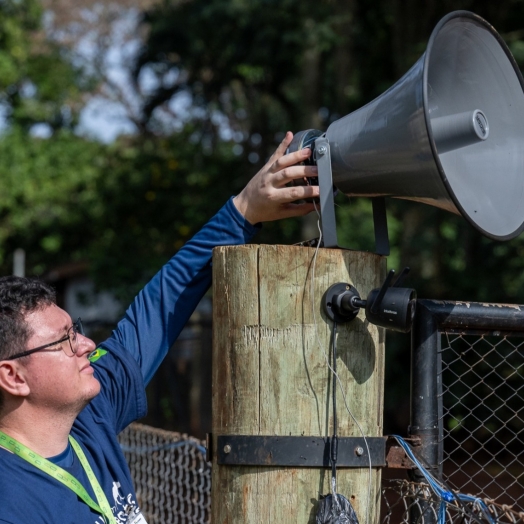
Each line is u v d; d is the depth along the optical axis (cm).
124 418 322
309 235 1324
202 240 325
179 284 329
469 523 293
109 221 1775
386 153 271
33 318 273
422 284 1283
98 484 285
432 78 296
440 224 1312
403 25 1322
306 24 1320
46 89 2286
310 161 296
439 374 318
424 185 268
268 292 282
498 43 301
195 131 1844
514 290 1266
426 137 255
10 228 2227
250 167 1709
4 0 2019
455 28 288
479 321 319
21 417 274
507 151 306
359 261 287
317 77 1409
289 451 277
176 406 1177
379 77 1508
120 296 1545
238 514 281
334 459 275
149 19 1692
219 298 289
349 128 287
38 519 259
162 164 1742
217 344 290
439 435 316
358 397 285
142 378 325
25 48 2108
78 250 2212
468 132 279
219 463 285
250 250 284
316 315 281
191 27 1558
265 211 307
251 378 281
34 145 2253
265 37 1451
